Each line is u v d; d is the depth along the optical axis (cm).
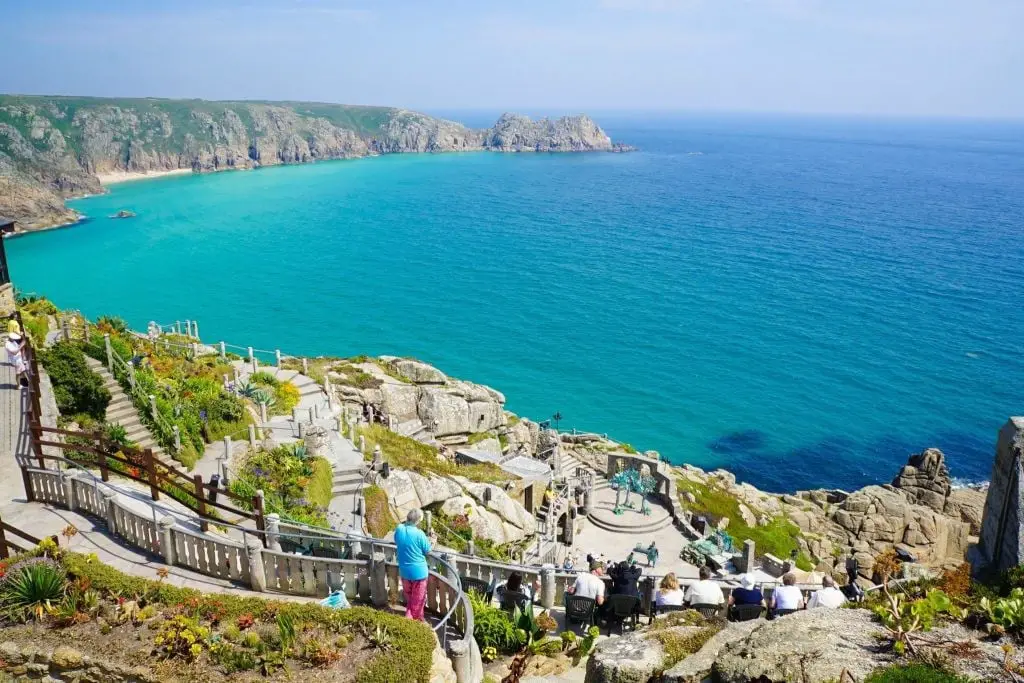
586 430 7269
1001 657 956
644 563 3366
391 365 5294
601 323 10462
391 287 12156
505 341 9650
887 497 5000
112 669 1169
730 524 4572
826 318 10669
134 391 2980
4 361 2831
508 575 1944
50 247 14400
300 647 1197
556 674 1536
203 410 3114
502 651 1577
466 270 13438
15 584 1298
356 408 4316
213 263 13438
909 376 8600
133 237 15588
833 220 18762
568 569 2033
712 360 9088
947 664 944
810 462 6794
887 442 7131
